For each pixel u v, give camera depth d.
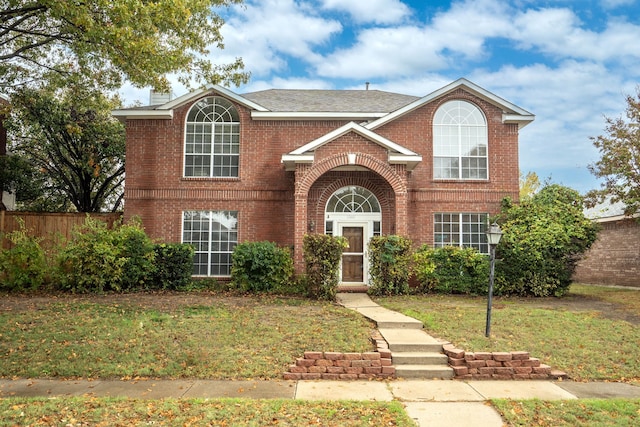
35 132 22.55
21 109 21.44
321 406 6.39
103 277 14.82
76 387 7.27
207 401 6.50
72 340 9.23
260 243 15.69
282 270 15.45
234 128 17.78
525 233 15.68
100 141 23.33
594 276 22.80
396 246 15.18
